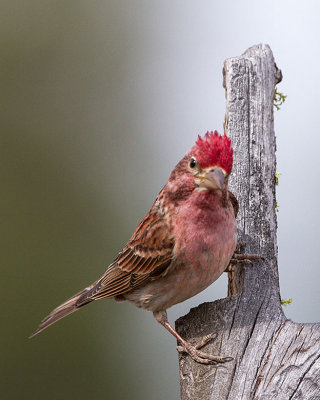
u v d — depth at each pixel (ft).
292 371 21.44
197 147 24.61
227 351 22.89
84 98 56.39
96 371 43.73
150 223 26.45
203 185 24.32
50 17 57.31
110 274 28.04
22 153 53.36
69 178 53.31
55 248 49.06
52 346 43.88
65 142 54.75
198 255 25.26
